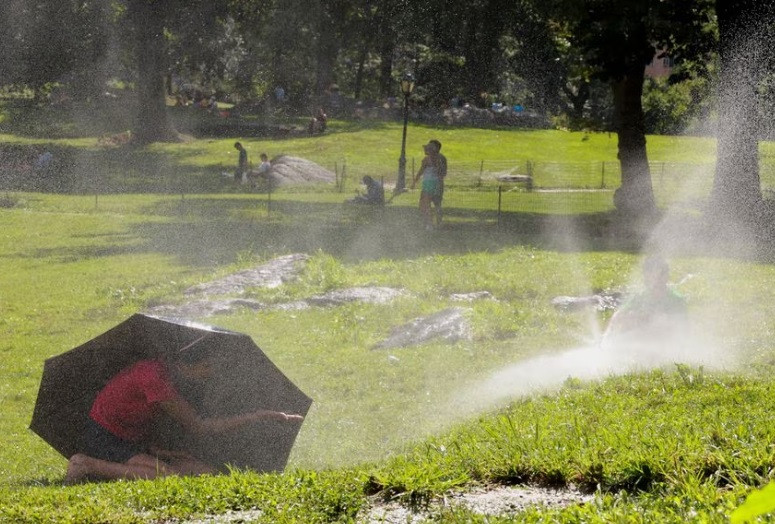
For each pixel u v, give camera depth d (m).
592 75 43.56
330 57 100.56
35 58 73.00
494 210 47.62
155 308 23.86
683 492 6.26
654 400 10.97
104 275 29.70
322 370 16.47
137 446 9.73
